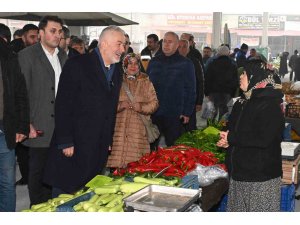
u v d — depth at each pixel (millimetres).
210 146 4461
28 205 4758
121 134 4262
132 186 2824
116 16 10719
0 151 3572
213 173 3365
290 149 3996
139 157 4293
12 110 3549
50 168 3510
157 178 3154
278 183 2924
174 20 26578
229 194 3018
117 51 3412
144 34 26531
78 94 3420
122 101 4262
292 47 30953
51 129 4051
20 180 5398
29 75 3955
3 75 3496
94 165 3469
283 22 30156
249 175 2842
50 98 4023
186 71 5336
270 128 2756
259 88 2830
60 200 2809
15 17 8852
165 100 5359
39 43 4051
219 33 19688
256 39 29547
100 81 3430
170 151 3807
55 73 4070
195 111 6551
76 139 3438
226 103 8227
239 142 2820
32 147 4035
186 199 2475
